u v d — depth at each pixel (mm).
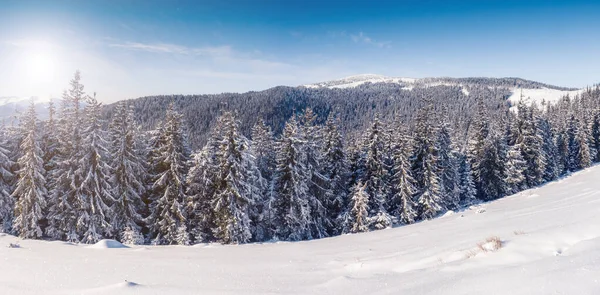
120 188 28297
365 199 30672
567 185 38156
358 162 36625
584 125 66688
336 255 13914
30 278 9656
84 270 10625
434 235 16109
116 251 15867
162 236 28391
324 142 35688
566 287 5098
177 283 8938
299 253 15539
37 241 21453
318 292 7699
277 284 8719
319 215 32906
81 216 26484
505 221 16156
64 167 27719
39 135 30234
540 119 56844
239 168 27578
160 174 28562
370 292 7098
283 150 30922
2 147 30562
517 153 46688
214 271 10602
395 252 12641
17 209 27141
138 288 8094
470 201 47344
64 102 28781
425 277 7340
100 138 27281
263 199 31922
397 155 35938
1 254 13992
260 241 30703
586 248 7047
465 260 8367
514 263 7285
